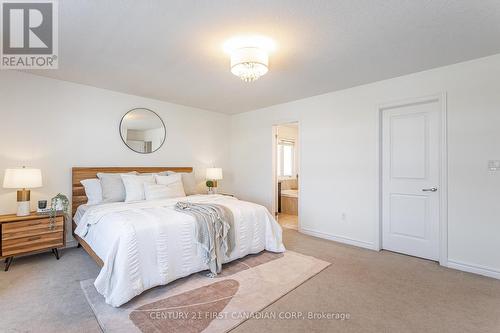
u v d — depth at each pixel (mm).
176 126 4555
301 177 4199
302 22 1941
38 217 2764
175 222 2314
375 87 3334
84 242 2781
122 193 3334
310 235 4062
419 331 1695
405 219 3182
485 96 2555
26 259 2918
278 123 4570
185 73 3023
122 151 3869
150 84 3447
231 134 5516
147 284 2078
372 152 3367
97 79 3264
